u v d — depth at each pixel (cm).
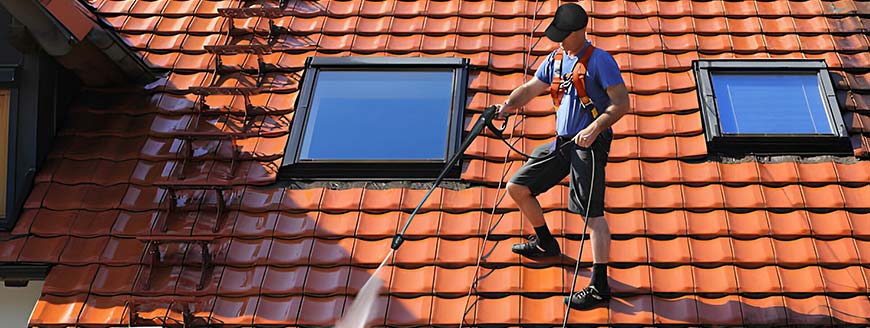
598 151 761
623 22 1030
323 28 1038
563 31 745
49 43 865
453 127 909
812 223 820
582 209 762
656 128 913
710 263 793
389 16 1048
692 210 838
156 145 923
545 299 779
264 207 860
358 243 828
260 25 1046
